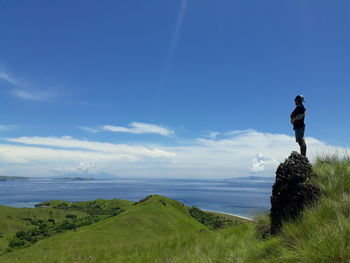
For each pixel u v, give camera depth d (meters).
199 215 149.12
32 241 130.62
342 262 5.16
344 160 10.01
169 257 12.10
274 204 9.20
